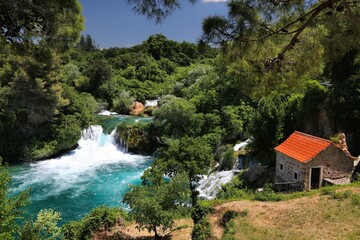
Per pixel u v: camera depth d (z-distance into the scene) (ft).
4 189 35.50
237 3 28.50
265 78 36.40
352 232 43.57
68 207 88.74
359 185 61.67
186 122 129.29
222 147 110.93
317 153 71.05
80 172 116.37
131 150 139.54
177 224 73.77
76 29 29.19
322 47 33.58
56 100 134.31
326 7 30.53
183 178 66.95
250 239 48.21
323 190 62.39
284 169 78.89
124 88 218.59
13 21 23.91
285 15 32.94
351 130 87.81
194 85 169.07
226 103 134.92
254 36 31.22
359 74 90.02
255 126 93.20
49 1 25.38
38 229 38.19
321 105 93.40
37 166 122.21
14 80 129.29
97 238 67.62
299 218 51.85
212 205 65.41
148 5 23.24
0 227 32.81
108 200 93.25
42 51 29.76
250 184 85.87
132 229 73.61
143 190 65.26
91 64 216.33
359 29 29.04
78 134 138.92
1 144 125.49
